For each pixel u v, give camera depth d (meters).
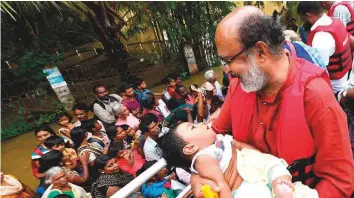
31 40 7.15
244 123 1.27
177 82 4.71
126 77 7.25
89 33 9.19
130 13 7.33
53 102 6.20
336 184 1.11
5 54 6.59
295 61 1.14
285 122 1.10
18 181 2.86
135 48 8.48
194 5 6.96
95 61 8.42
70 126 4.02
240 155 1.26
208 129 1.38
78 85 7.21
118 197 1.20
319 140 1.09
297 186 1.15
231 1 7.50
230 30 1.02
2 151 5.29
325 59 2.12
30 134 5.79
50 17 7.57
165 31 7.57
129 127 3.68
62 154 3.24
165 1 6.25
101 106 4.21
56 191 2.54
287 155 1.15
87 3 5.93
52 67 6.14
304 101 1.07
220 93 4.53
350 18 2.96
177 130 1.37
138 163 3.27
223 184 1.17
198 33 7.34
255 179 1.18
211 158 1.24
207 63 7.91
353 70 2.20
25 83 6.47
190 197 1.50
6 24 6.81
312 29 2.20
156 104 4.52
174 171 2.53
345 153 1.08
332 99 1.07
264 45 1.01
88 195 2.79
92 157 3.32
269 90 1.13
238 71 1.07
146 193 2.45
